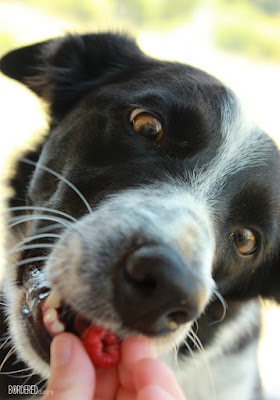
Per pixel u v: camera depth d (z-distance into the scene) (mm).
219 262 286
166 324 216
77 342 204
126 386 213
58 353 201
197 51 1076
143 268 209
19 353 250
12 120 685
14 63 350
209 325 325
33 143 336
